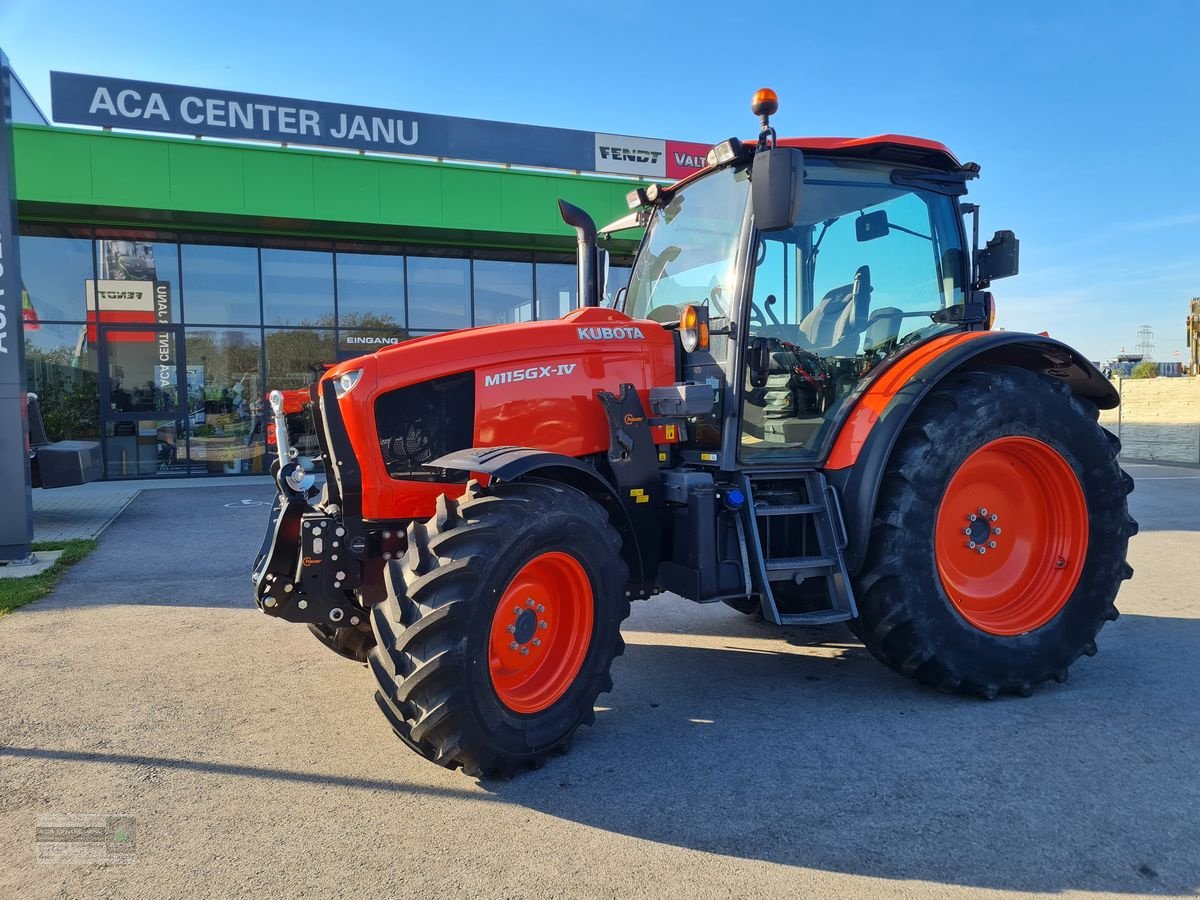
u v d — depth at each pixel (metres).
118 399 13.12
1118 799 2.79
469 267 14.48
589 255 4.77
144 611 5.43
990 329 4.55
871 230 4.16
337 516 3.40
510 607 3.04
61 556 7.09
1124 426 20.69
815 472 3.84
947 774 2.99
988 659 3.69
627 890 2.29
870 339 4.17
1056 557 3.99
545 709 3.07
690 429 3.91
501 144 13.35
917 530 3.59
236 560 7.08
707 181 4.16
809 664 4.34
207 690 3.96
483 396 3.50
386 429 3.38
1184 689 3.89
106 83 11.45
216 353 13.44
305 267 13.70
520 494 3.06
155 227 12.78
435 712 2.75
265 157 12.05
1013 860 2.43
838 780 2.96
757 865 2.42
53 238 12.65
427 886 2.32
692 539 3.56
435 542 2.88
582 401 3.67
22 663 4.36
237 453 13.62
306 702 3.79
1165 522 8.77
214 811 2.77
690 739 3.34
